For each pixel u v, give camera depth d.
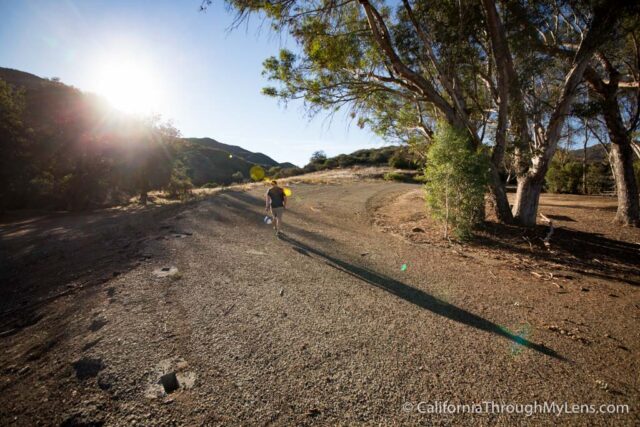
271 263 5.70
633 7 6.85
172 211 11.66
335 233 9.03
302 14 8.42
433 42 9.33
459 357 3.00
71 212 16.52
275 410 2.20
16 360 2.62
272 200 8.16
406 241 8.45
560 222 11.45
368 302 4.21
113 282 4.35
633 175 10.84
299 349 2.98
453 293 4.77
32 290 4.16
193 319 3.44
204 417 2.09
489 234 9.11
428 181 9.14
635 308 4.48
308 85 10.20
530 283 5.44
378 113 12.30
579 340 3.46
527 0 8.14
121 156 18.41
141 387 2.33
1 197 17.03
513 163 10.69
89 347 2.80
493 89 10.15
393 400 2.37
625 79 12.87
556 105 9.20
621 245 8.38
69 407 2.11
